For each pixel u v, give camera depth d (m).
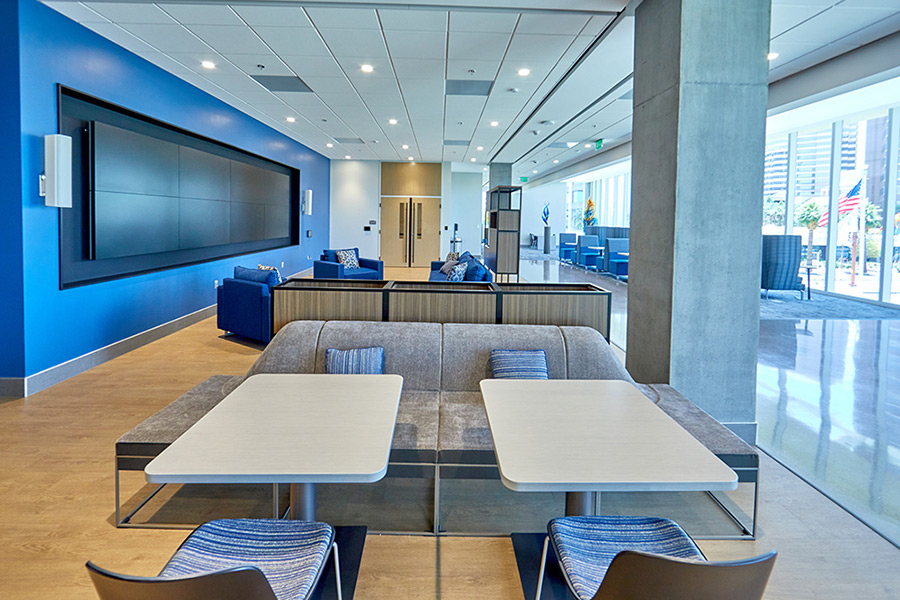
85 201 5.68
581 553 1.83
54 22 5.04
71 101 5.43
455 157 15.51
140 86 6.39
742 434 4.02
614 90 7.72
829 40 5.70
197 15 5.10
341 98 8.39
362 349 3.76
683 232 3.88
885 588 2.45
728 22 3.82
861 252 10.32
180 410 3.29
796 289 10.80
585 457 1.97
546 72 6.94
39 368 5.02
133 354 6.38
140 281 6.71
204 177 8.12
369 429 2.18
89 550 2.65
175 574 1.67
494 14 5.04
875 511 3.10
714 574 1.37
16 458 3.63
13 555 2.60
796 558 2.66
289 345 3.89
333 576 2.47
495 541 2.81
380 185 16.45
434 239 16.70
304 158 13.47
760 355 6.57
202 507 3.08
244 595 1.37
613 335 7.79
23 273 4.79
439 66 6.69
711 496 3.28
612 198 22.34
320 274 10.91
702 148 3.85
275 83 7.54
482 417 3.30
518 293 4.31
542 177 21.97
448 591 2.42
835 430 4.30
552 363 3.88
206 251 8.56
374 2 4.79
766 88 3.86
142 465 2.83
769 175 12.47
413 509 3.14
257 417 2.30
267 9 4.94
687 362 3.95
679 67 3.81
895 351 6.78
